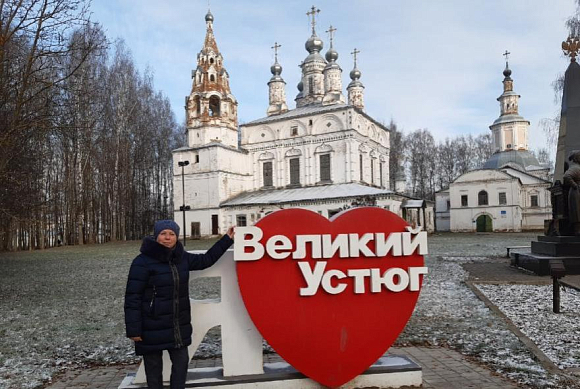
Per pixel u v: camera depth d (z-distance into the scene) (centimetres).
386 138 5222
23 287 1281
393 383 461
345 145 4206
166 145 5278
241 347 449
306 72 5209
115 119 4197
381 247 455
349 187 4003
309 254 446
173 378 373
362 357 452
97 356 606
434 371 513
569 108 1316
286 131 4581
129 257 2305
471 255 1931
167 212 5291
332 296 450
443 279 1233
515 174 4931
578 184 1223
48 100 1088
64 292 1175
